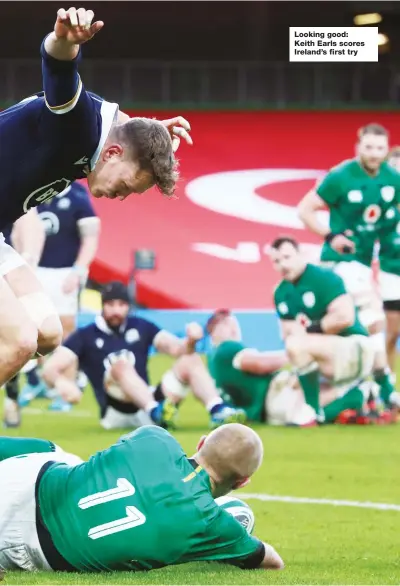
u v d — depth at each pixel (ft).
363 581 38.99
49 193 40.22
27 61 196.54
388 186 101.19
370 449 79.10
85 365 90.63
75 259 103.81
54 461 40.11
